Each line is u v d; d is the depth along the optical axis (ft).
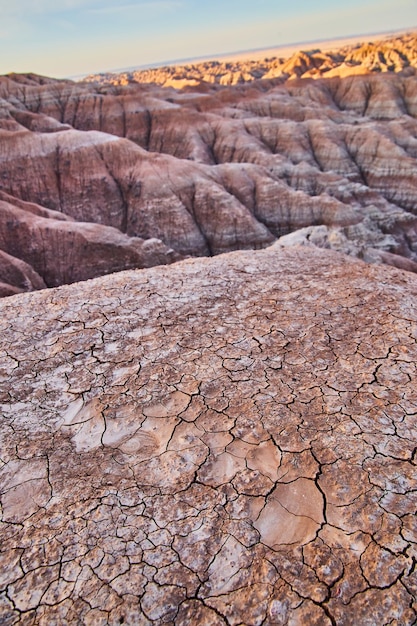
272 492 10.39
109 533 9.59
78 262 132.05
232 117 293.64
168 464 11.39
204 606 8.13
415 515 9.54
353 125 250.37
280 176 208.95
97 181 182.70
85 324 18.21
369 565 8.63
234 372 14.74
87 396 14.14
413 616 7.78
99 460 11.67
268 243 160.56
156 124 267.80
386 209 189.67
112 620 7.96
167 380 14.56
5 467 11.55
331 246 82.53
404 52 555.28
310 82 377.91
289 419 12.49
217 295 20.52
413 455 11.03
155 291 21.07
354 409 12.69
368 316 17.76
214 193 169.17
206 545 9.25
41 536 9.59
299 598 8.16
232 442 11.93
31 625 7.92
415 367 14.39
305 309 18.74
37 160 185.26
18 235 131.95
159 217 168.96
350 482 10.43
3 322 18.63
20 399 14.17
